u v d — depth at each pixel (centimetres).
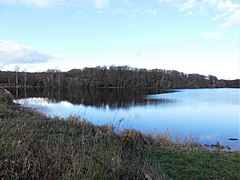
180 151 719
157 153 673
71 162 390
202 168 563
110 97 4019
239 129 1384
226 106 2628
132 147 664
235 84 10506
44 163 364
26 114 1074
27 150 422
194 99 3612
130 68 9069
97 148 507
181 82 9069
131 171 416
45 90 6188
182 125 1512
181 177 499
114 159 429
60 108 2325
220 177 510
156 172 459
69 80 8075
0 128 558
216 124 1552
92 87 8131
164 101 3250
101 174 361
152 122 1609
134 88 8100
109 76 8362
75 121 1078
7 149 405
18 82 8119
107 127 1040
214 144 1041
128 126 1427
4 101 1590
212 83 10100
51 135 661
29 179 334
